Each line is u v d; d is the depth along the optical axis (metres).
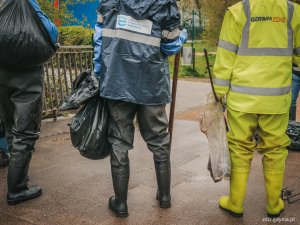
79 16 16.17
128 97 3.00
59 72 6.52
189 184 3.98
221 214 3.34
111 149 3.22
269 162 3.23
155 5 2.94
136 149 5.13
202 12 17.05
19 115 3.38
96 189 3.84
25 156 3.46
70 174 4.24
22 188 3.53
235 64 3.10
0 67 3.29
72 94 3.14
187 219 3.25
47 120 6.62
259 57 3.02
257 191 3.81
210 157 3.22
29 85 3.39
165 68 3.15
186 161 4.71
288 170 4.45
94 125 3.16
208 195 3.72
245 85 3.06
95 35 3.14
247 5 2.98
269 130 3.15
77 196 3.68
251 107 3.04
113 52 2.98
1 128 4.02
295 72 5.09
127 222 3.19
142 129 3.29
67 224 3.15
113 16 3.02
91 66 6.97
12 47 3.12
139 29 2.95
